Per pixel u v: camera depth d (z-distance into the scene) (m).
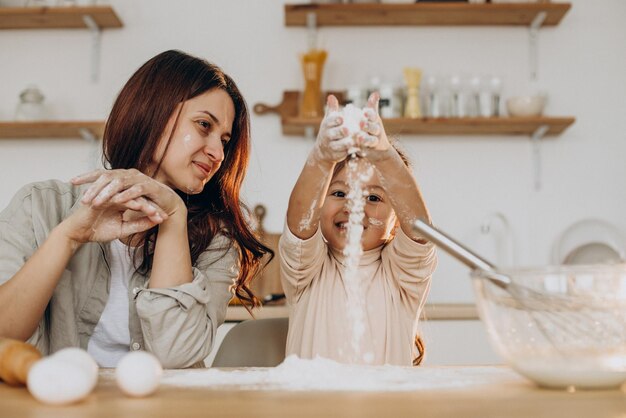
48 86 2.75
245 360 1.34
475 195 2.72
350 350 1.25
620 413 0.56
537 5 2.68
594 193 2.74
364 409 0.56
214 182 1.34
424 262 1.26
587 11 2.81
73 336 1.13
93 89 2.75
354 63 2.78
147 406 0.58
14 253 1.12
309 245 1.25
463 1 2.73
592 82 2.80
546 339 0.66
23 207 1.17
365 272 1.33
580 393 0.64
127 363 0.63
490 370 0.82
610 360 0.64
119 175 1.00
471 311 2.32
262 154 2.74
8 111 2.74
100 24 2.75
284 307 2.27
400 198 1.16
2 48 2.77
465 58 2.79
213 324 1.12
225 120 1.25
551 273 0.67
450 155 2.74
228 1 2.81
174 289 1.05
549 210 2.73
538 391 0.65
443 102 2.68
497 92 2.67
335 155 1.06
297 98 2.74
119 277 1.20
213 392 0.65
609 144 2.77
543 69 2.80
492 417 0.54
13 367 0.65
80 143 2.72
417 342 1.46
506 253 2.68
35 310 0.98
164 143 1.22
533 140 2.74
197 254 1.24
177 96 1.21
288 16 2.71
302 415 0.53
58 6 2.68
